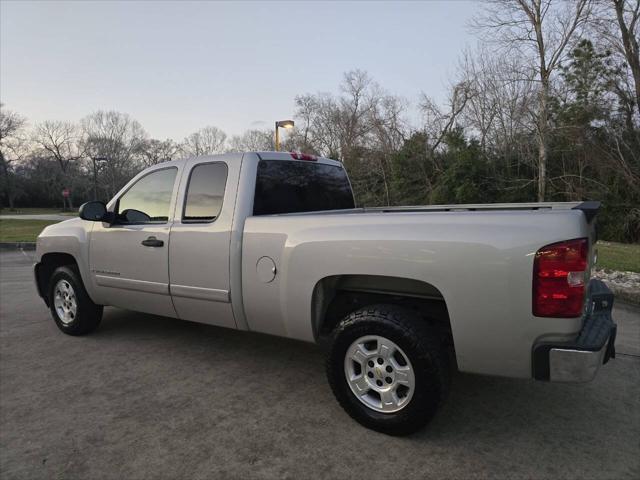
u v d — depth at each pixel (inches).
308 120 1552.7
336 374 112.4
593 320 102.3
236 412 120.0
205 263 137.3
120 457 100.0
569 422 112.9
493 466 94.6
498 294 91.4
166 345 174.7
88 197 2933.1
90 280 175.9
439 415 116.9
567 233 87.0
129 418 117.3
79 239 176.9
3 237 684.1
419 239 99.6
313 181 163.9
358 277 117.0
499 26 631.8
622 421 113.2
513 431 108.7
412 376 101.3
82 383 139.6
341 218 113.0
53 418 117.9
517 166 757.9
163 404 125.0
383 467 94.7
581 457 97.5
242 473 93.5
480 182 781.3
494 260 91.4
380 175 977.5
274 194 144.6
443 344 105.7
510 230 91.3
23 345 176.4
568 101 677.3
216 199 139.5
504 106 732.7
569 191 685.3
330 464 96.0
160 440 106.6
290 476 92.1
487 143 797.2
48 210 2785.4
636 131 671.1
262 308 127.0
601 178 684.1
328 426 112.2
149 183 160.7
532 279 88.5
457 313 95.9
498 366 94.7
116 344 176.2
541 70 629.3
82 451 102.6
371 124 996.6
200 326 200.7
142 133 2918.3
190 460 98.4
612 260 368.2
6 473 94.8
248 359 159.3
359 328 107.6
